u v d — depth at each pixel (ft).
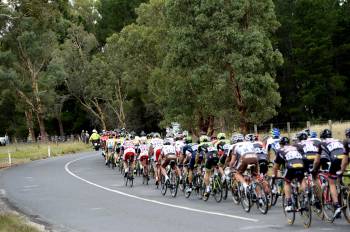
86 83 356.79
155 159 95.81
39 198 91.50
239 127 193.06
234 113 188.85
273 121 310.45
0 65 317.83
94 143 220.64
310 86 298.97
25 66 330.34
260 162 67.41
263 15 186.70
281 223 56.34
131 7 417.28
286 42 316.40
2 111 421.59
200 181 80.43
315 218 58.39
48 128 439.63
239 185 69.82
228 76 178.60
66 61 354.74
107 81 345.51
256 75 175.11
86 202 83.51
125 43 268.21
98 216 69.15
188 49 184.34
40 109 335.47
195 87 192.95
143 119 376.27
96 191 97.45
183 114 208.03
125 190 97.04
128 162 104.32
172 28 197.47
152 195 88.33
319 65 296.92
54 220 68.23
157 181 95.40
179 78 202.80
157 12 255.09
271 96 179.22
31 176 135.03
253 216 61.77
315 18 305.53
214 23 178.09
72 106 428.97
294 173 54.65
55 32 333.42
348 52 303.07
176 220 62.08
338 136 138.00
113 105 363.97
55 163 181.27
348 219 52.70
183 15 190.80
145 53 266.77
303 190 53.78
